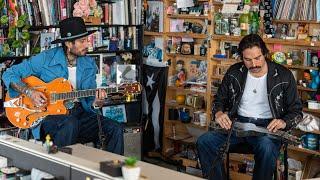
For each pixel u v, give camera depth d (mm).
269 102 3379
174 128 5090
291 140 3193
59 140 3533
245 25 4355
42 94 3623
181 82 4938
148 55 5195
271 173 3160
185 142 4895
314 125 3961
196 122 4820
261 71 3393
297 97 3381
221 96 3561
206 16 4637
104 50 4840
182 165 4805
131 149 4621
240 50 3369
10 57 4184
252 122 3418
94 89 3783
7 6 4086
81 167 1841
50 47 4371
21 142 2229
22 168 2164
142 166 2010
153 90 5012
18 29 4168
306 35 4121
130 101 4965
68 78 3811
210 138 3393
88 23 4652
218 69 4652
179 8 4906
